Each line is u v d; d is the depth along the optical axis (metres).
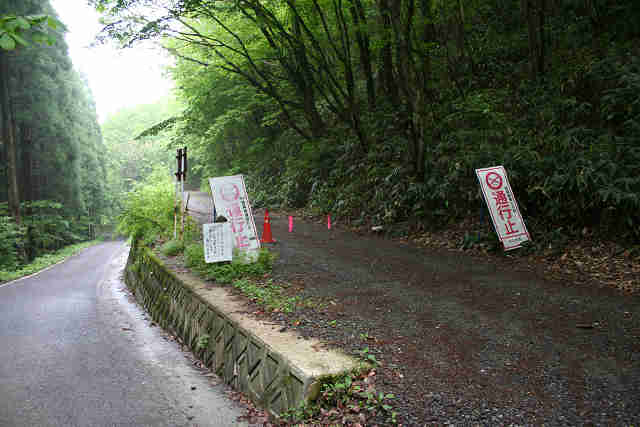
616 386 3.40
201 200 23.12
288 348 4.24
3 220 23.80
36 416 4.16
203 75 21.25
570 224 7.70
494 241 8.02
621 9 11.73
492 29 15.46
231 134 25.38
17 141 30.45
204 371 5.53
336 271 7.55
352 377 3.71
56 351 6.25
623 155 7.78
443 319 5.05
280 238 11.12
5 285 15.88
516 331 4.59
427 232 9.68
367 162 13.47
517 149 9.09
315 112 17.00
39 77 29.38
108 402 4.46
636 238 6.69
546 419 3.04
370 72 15.48
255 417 4.07
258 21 12.91
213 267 7.84
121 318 8.83
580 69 10.48
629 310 4.95
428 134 11.72
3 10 23.31
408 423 3.13
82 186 38.41
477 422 3.07
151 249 11.51
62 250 33.50
